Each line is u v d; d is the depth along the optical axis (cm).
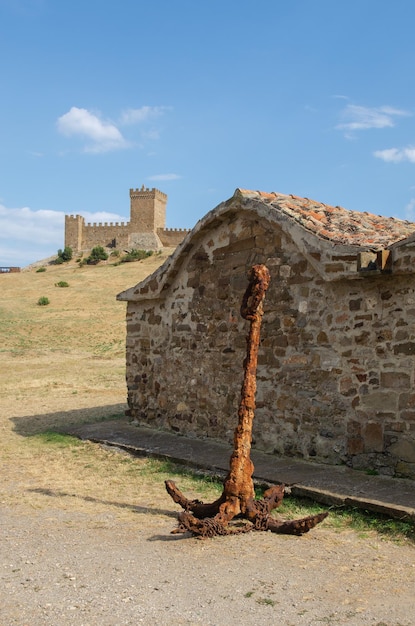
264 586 480
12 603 450
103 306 5141
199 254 1122
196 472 880
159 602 450
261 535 614
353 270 793
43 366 2758
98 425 1308
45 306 5212
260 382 967
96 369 2638
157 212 10456
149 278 1230
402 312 775
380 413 793
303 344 898
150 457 990
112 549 575
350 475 786
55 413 1521
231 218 1045
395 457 773
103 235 10444
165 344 1207
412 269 737
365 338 815
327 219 952
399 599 454
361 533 614
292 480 769
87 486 844
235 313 1035
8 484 859
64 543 597
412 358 761
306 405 890
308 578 497
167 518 686
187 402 1141
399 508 632
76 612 433
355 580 493
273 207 938
